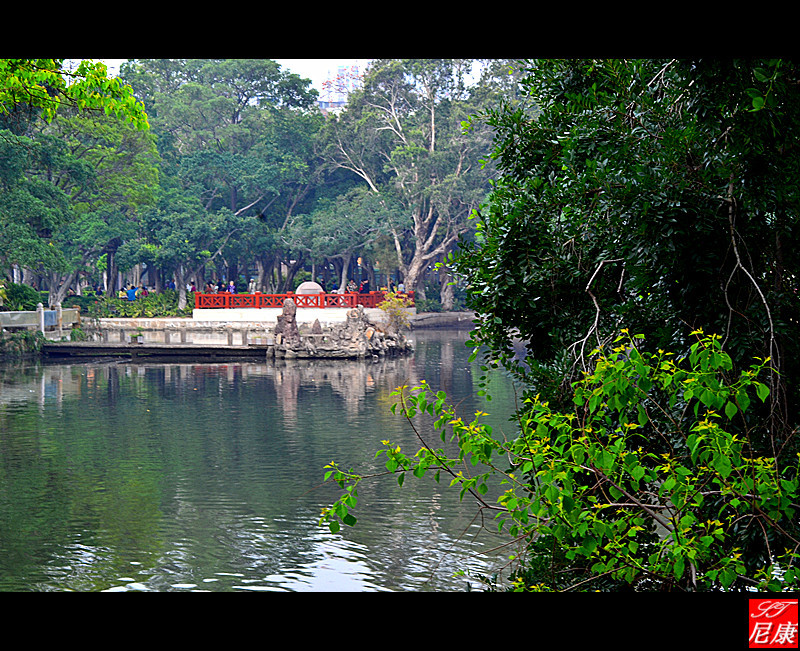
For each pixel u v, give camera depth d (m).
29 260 44.78
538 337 7.47
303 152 73.00
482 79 67.56
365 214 68.06
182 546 11.85
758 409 5.99
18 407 25.59
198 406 25.75
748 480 5.04
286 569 10.80
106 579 10.39
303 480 15.80
